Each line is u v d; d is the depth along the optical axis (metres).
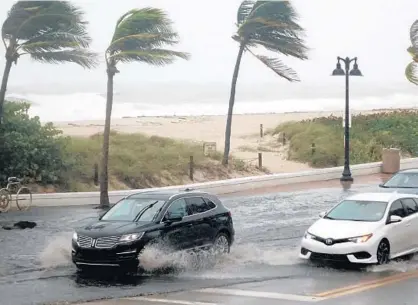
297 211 26.84
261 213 26.33
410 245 17.36
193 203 17.06
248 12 39.56
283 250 18.84
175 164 35.25
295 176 36.56
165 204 16.45
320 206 28.12
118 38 27.42
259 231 22.30
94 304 12.28
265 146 46.47
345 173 36.81
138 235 15.43
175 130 54.00
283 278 14.89
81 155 33.53
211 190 32.25
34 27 28.38
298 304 12.19
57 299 12.79
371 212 17.19
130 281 14.61
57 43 28.48
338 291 13.37
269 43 39.12
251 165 38.91
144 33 27.41
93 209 27.08
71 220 24.14
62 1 28.31
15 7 28.03
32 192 29.02
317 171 37.50
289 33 39.25
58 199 28.12
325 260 17.12
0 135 29.19
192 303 12.30
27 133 30.23
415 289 13.59
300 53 39.78
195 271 15.84
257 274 15.37
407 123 51.69
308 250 16.56
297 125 49.62
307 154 42.22
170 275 15.29
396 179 24.95
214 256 17.23
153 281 14.59
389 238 16.62
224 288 13.76
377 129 49.50
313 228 16.84
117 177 32.03
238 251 18.45
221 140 48.53
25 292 13.48
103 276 15.25
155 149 36.94
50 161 30.05
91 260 15.37
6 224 23.12
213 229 17.19
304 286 13.94
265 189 34.06
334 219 17.23
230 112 37.69
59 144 30.66
